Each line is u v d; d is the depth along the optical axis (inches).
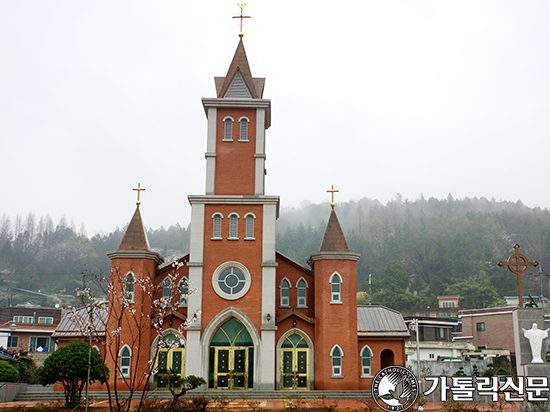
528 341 1112.8
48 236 6540.4
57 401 1224.2
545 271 5019.7
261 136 1508.4
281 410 1083.3
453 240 5132.9
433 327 2733.8
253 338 1384.1
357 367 1392.7
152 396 1280.8
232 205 1455.5
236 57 1595.7
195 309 1392.7
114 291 1143.0
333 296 1424.7
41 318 3019.2
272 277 1416.1
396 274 4399.6
